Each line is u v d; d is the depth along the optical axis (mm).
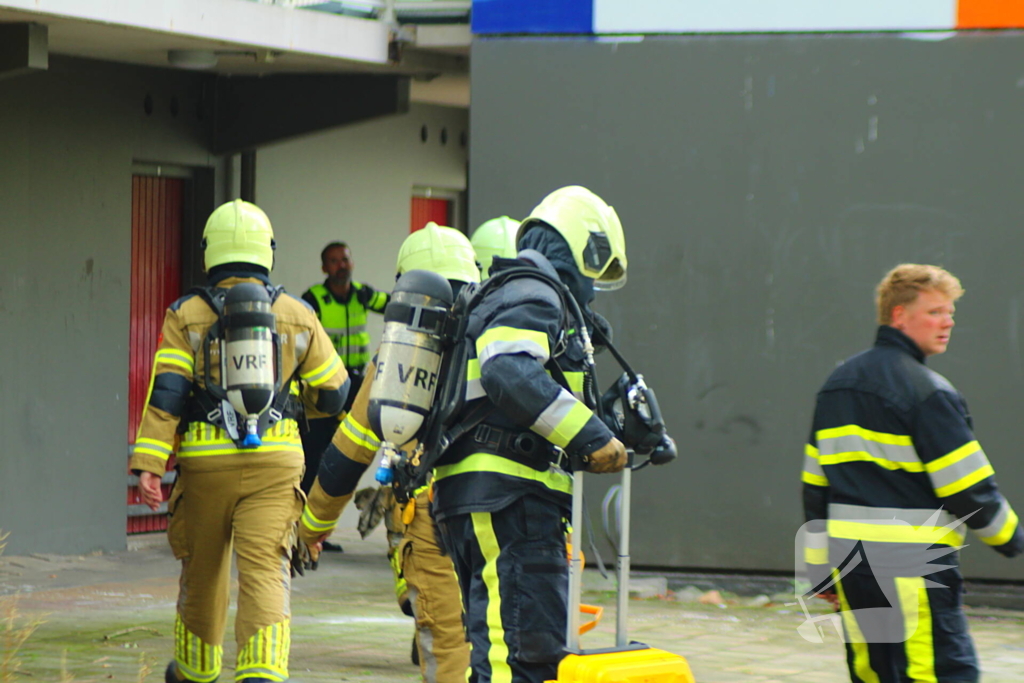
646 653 6590
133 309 17719
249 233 9414
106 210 16703
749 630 12633
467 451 6984
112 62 16656
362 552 17812
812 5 13922
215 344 8992
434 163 22906
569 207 7285
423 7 15500
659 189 14180
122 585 14609
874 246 13891
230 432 8898
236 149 18125
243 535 8930
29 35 12898
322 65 16078
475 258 10109
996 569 13773
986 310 13742
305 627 12578
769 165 14023
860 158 13898
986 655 11633
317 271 20078
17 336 15531
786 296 14016
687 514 14219
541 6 14281
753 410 14102
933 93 13773
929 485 6898
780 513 14062
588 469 6680
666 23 14117
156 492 8852
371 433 8312
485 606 6922
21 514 15648
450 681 8742
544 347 6676
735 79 14055
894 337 7133
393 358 7031
